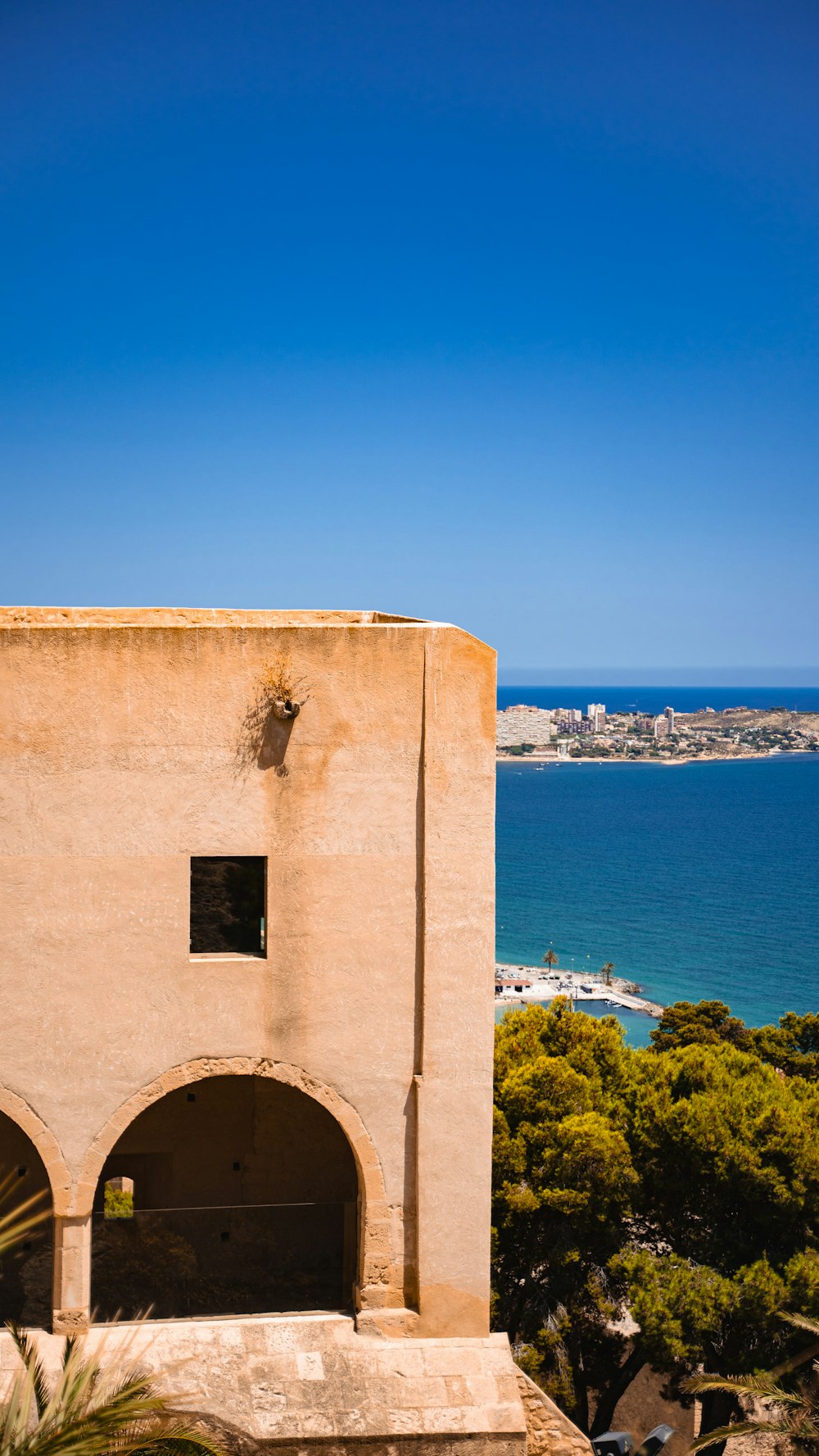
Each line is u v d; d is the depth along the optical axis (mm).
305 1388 11680
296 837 12109
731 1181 18375
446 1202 12359
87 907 11742
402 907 12312
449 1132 12352
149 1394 9906
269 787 12055
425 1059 12281
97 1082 11805
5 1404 9141
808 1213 18031
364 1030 12273
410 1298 12422
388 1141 12328
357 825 12211
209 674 11938
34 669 11609
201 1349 11906
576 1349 19766
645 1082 21094
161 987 11898
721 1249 18781
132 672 11797
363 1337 12250
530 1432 12273
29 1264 12078
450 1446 11633
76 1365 9133
